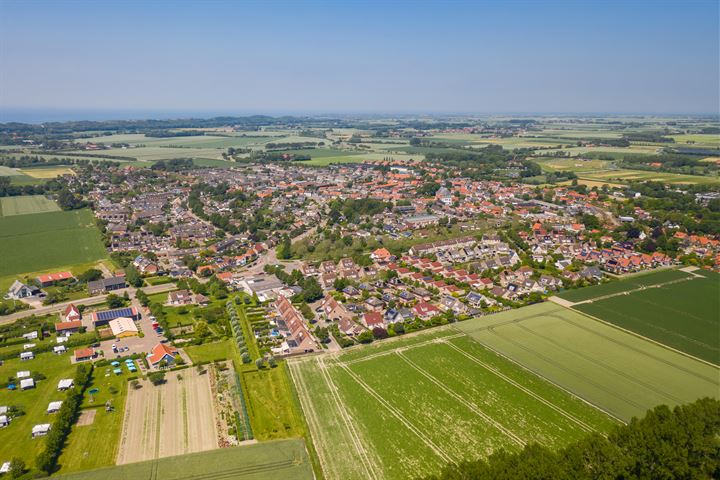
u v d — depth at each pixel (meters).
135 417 122.69
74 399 126.62
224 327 174.62
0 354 152.00
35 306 195.88
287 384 138.25
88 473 102.62
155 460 106.81
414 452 109.62
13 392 133.50
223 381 139.38
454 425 119.38
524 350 157.62
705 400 112.94
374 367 147.62
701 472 96.50
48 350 157.88
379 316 177.50
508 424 119.88
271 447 111.38
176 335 168.12
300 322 172.00
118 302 196.12
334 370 146.00
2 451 110.25
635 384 137.75
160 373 139.25
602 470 93.88
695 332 169.62
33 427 117.50
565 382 138.62
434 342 163.75
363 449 110.69
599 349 158.12
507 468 92.12
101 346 161.50
